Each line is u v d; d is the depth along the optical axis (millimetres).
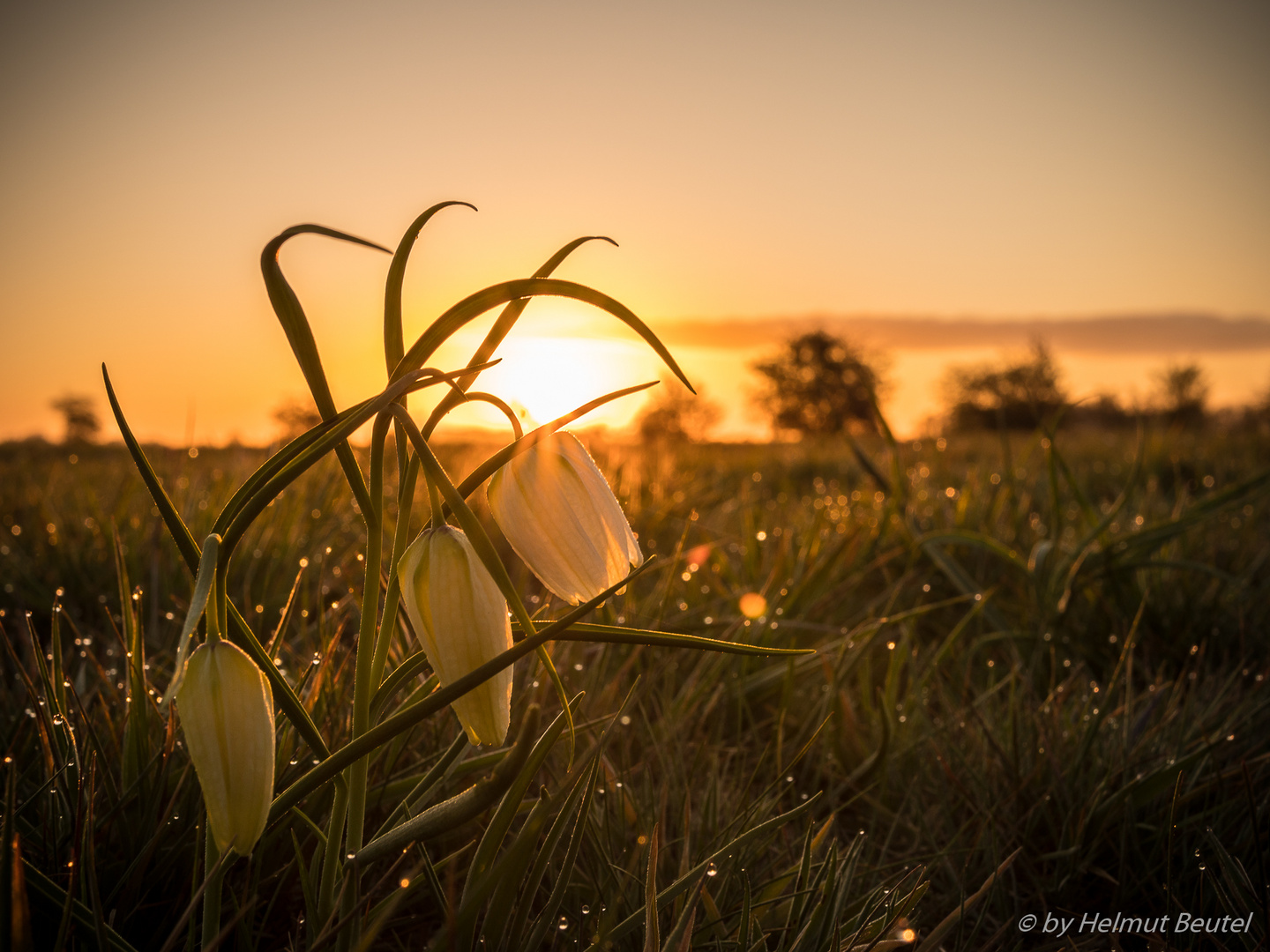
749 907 254
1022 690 448
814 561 652
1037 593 569
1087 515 592
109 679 418
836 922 253
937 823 375
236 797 172
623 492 799
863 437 1993
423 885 263
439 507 193
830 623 599
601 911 278
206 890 212
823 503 931
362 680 207
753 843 318
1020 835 356
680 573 629
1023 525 750
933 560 701
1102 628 572
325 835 264
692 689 460
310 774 188
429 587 186
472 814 179
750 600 533
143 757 302
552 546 207
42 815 280
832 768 418
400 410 183
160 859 290
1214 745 375
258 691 175
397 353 195
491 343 199
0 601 583
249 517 181
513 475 209
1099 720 383
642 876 301
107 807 298
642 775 399
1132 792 356
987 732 388
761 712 498
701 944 269
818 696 494
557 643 465
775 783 338
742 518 856
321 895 216
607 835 317
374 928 183
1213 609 568
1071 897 337
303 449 183
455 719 383
